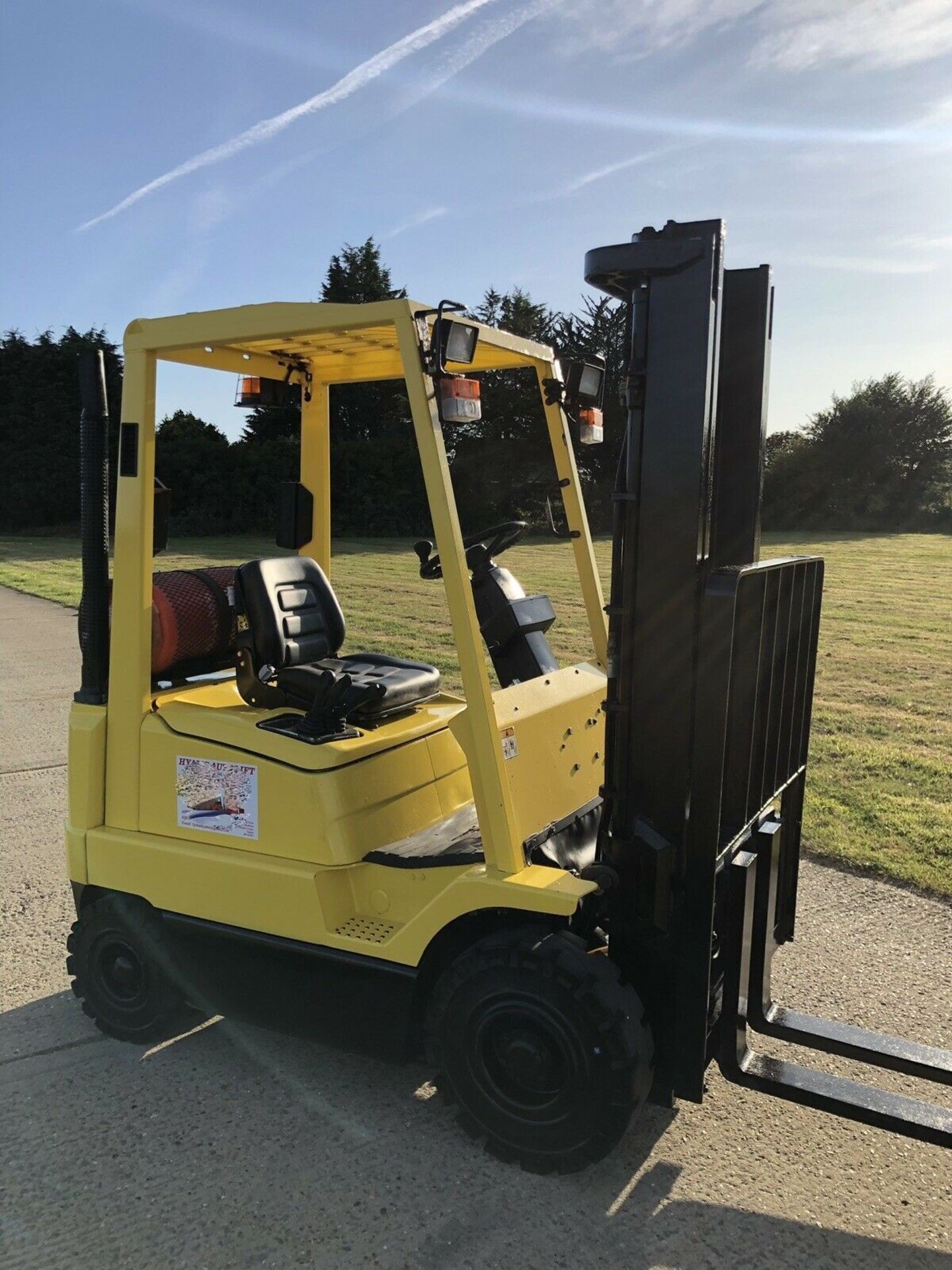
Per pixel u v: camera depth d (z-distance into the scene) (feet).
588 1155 8.36
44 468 91.40
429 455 8.13
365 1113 9.62
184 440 75.00
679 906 8.51
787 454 110.52
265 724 9.82
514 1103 8.60
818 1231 8.05
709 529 8.31
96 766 10.62
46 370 90.79
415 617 42.14
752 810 9.05
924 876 15.12
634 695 8.46
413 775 10.34
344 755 9.41
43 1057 10.61
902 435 107.24
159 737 10.25
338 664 11.67
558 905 8.04
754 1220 8.16
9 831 17.49
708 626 8.03
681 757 8.35
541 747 9.43
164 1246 7.84
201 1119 9.50
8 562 66.54
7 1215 8.20
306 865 9.46
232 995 10.03
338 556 66.54
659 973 8.64
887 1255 7.80
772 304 8.96
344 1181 8.59
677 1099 9.86
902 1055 8.63
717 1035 9.27
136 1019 10.72
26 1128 9.34
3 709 26.43
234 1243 7.87
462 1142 9.12
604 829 8.75
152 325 9.79
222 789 9.89
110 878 10.58
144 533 10.11
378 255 130.41
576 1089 8.20
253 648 10.82
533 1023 8.31
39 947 13.20
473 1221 8.11
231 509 77.46
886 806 18.25
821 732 23.84
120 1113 9.59
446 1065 8.87
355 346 11.05
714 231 7.80
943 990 11.94
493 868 8.56
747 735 8.63
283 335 9.05
